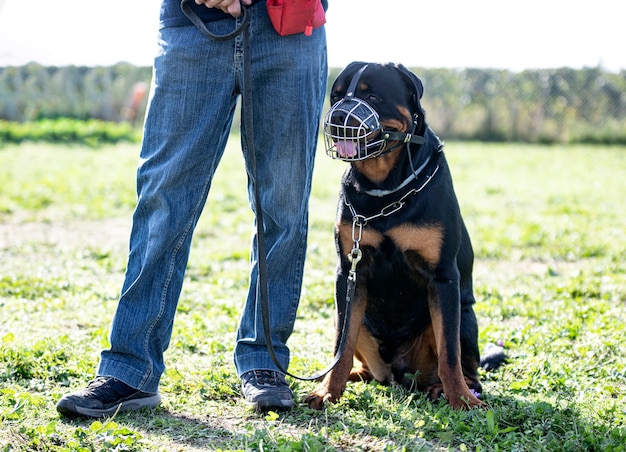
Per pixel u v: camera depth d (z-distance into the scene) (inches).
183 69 123.3
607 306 202.5
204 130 124.8
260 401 126.1
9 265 247.6
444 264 133.3
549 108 789.2
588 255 277.9
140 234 128.1
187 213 126.6
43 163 533.0
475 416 121.5
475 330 142.3
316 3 123.6
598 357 160.1
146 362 126.1
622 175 515.8
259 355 135.1
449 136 799.7
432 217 132.6
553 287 227.5
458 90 802.2
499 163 582.9
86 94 858.8
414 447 110.7
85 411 120.4
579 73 778.2
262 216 133.3
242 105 127.2
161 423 120.1
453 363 130.4
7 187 411.2
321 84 132.9
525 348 166.9
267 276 135.8
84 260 261.3
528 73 787.4
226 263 262.8
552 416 122.5
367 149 126.6
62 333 170.7
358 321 137.2
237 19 123.0
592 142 776.3
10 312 189.0
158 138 125.6
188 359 152.8
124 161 559.5
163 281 127.3
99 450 108.7
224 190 422.9
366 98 131.3
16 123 797.9
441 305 132.7
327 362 156.3
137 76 873.5
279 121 127.5
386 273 136.8
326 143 129.1
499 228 323.6
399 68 136.3
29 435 113.0
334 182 465.4
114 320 126.3
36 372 143.5
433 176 135.3
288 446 106.7
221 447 111.7
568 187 453.4
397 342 144.6
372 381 145.9
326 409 124.8
